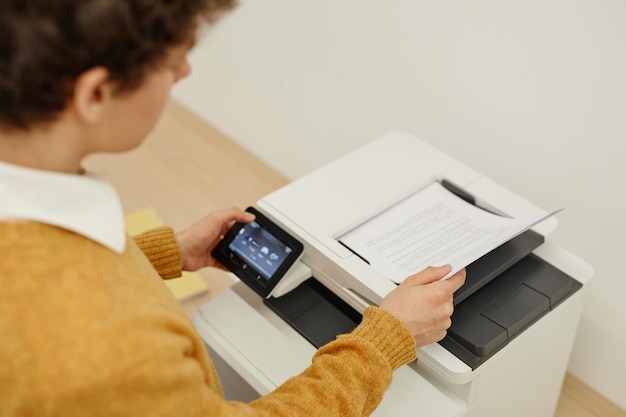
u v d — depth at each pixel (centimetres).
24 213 57
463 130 140
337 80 157
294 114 171
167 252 97
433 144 147
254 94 177
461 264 94
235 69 178
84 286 58
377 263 101
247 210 110
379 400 80
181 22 56
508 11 121
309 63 160
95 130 60
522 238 108
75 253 59
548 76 121
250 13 165
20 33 50
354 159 119
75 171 63
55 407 56
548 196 133
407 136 124
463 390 99
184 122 193
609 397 141
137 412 59
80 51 52
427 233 105
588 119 119
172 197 171
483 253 94
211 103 190
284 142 177
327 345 81
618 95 114
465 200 114
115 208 63
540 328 104
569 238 133
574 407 139
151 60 56
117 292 60
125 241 65
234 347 104
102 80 55
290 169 180
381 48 145
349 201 111
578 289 107
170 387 60
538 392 120
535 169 132
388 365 80
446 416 97
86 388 56
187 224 164
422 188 115
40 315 57
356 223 108
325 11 150
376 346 81
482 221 105
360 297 102
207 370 69
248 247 106
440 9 131
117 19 52
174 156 182
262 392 100
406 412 97
